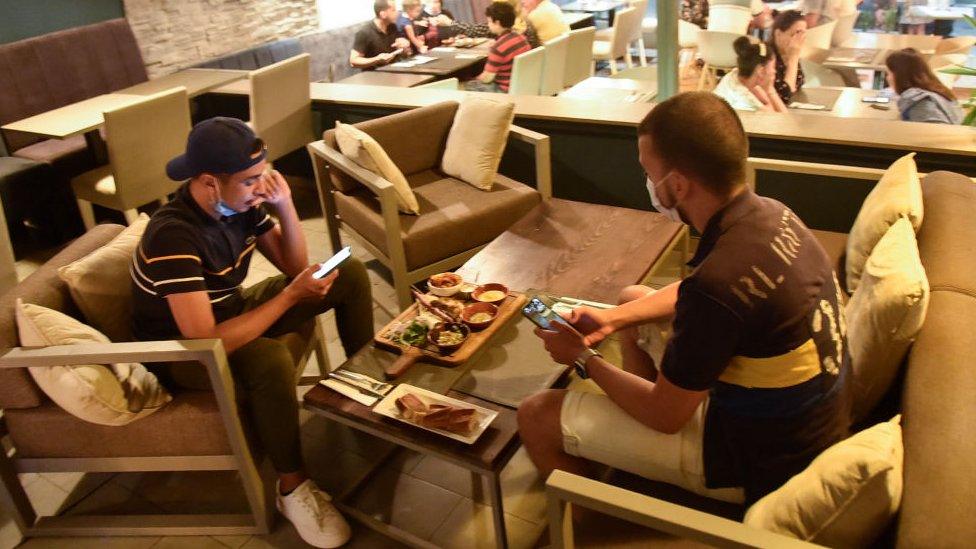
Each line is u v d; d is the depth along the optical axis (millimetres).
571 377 1897
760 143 2826
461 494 2082
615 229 2596
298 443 1935
